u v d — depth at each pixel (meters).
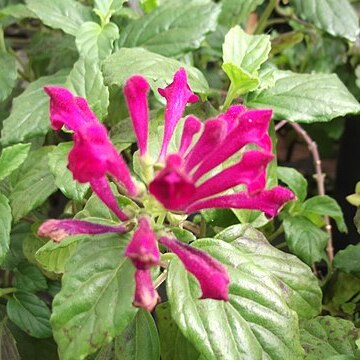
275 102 0.21
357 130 0.33
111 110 0.26
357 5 0.34
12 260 0.23
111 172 0.14
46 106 0.23
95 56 0.21
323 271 0.27
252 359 0.15
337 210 0.24
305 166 0.36
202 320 0.15
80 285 0.15
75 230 0.15
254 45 0.21
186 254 0.14
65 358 0.14
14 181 0.22
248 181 0.14
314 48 0.33
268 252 0.19
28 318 0.22
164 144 0.16
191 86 0.20
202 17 0.24
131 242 0.13
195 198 0.14
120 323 0.14
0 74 0.26
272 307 0.16
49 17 0.24
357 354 0.19
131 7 0.27
